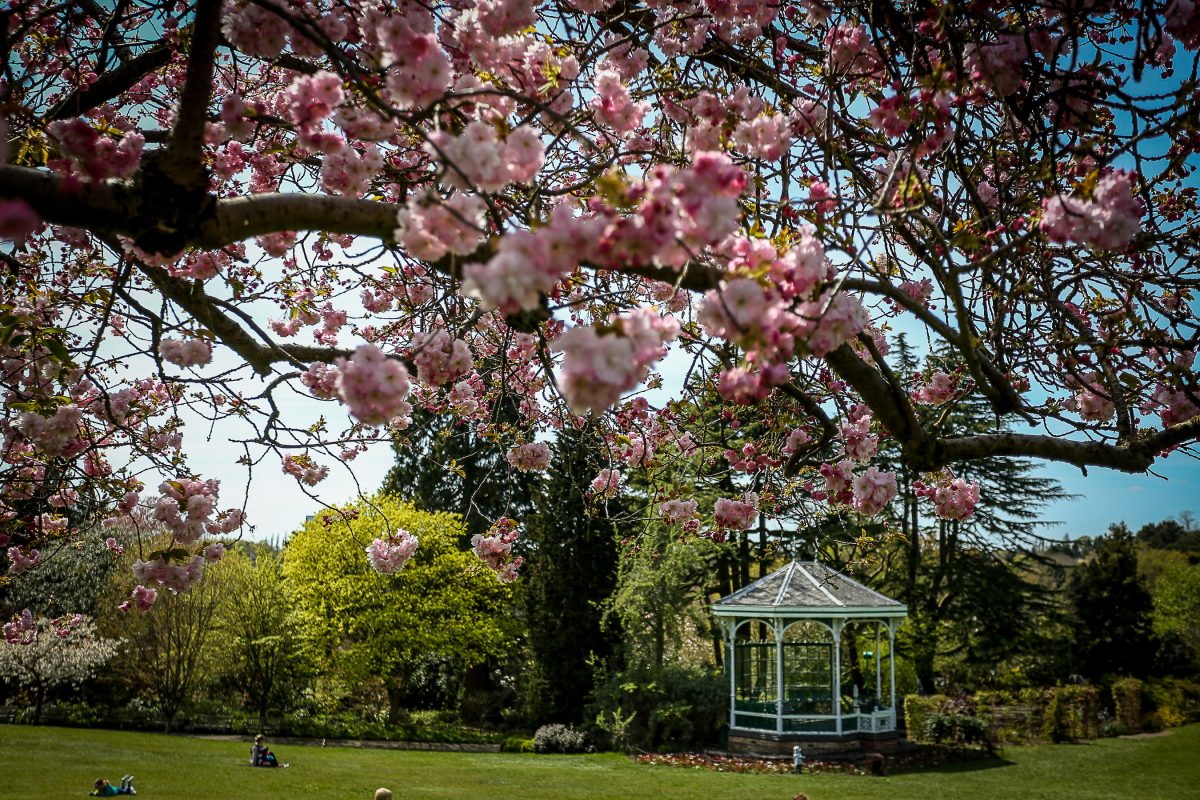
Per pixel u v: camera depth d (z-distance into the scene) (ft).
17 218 4.88
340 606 73.51
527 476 91.97
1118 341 9.53
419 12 8.42
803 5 9.97
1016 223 9.44
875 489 10.76
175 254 6.38
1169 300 12.10
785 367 5.48
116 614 70.90
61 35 10.76
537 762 56.13
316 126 7.44
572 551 72.18
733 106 8.60
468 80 8.23
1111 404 11.50
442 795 43.24
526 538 87.40
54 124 6.52
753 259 5.68
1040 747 59.88
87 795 38.50
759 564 77.92
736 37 10.34
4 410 11.61
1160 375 9.91
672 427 17.35
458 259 6.66
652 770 51.83
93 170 6.54
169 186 6.09
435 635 73.87
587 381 4.79
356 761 55.26
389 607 73.00
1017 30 8.93
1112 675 83.46
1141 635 86.28
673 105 10.02
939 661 83.35
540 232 4.87
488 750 65.31
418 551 77.66
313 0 9.37
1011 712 69.36
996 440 9.51
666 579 62.34
